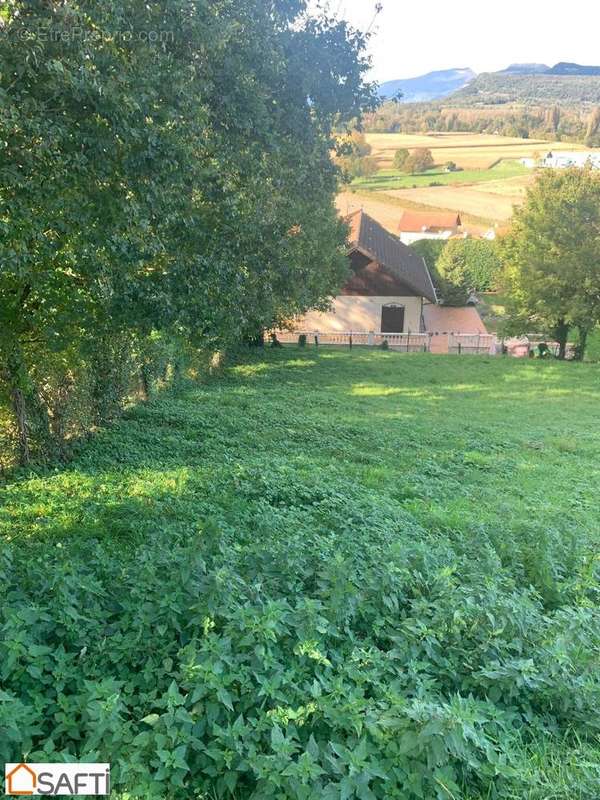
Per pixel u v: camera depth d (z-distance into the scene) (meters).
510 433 17.14
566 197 32.91
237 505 8.96
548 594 6.71
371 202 85.50
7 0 6.17
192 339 10.35
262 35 10.97
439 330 44.50
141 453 12.19
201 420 15.08
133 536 7.80
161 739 3.56
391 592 5.37
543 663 4.68
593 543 8.36
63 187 7.13
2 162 6.36
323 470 11.70
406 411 19.66
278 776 3.39
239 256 11.59
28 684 4.00
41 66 6.23
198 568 5.00
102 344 12.20
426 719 3.63
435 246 56.88
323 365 29.30
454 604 5.10
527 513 9.95
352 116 13.68
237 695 4.02
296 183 15.08
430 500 10.53
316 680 4.12
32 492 9.35
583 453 15.59
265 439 14.09
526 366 31.77
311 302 26.06
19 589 5.02
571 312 32.78
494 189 90.62
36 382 11.12
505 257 37.38
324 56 12.54
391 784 3.54
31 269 7.68
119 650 4.34
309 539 7.05
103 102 6.56
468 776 3.81
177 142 7.81
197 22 8.06
